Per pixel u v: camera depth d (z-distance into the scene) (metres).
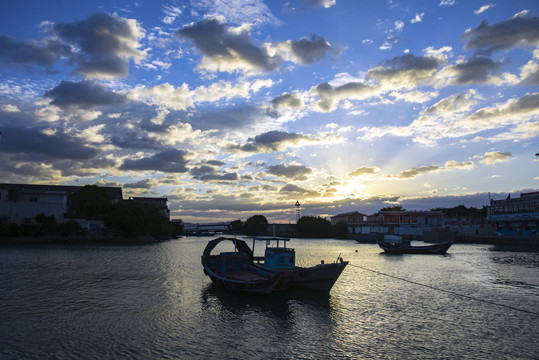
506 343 11.74
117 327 12.86
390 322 14.06
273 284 17.69
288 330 13.00
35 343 11.08
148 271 26.70
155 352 10.58
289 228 136.50
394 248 47.84
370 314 15.26
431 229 80.31
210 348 11.02
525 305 16.88
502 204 69.88
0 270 25.17
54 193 62.44
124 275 24.42
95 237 63.31
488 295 19.11
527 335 12.54
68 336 11.80
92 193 68.94
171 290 19.64
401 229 88.75
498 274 26.98
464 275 26.52
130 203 71.19
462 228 80.38
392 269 30.11
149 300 17.12
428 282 23.22
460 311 15.78
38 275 23.36
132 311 15.06
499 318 14.67
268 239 21.78
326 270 18.83
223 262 22.08
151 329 12.73
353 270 29.11
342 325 13.66
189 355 10.41
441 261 36.94
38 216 56.69
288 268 21.06
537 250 50.94
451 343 11.71
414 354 10.74
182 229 132.00
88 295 17.88
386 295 19.08
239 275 20.97
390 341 11.88
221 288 20.36
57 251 40.66
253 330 12.93
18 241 53.00
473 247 57.81
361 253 48.66
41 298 16.98
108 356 10.19
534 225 61.91
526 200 63.66
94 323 13.27
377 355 10.64
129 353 10.45
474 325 13.69
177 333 12.37
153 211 76.62
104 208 66.62
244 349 11.00
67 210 66.06
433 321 14.21
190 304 16.59
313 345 11.45
